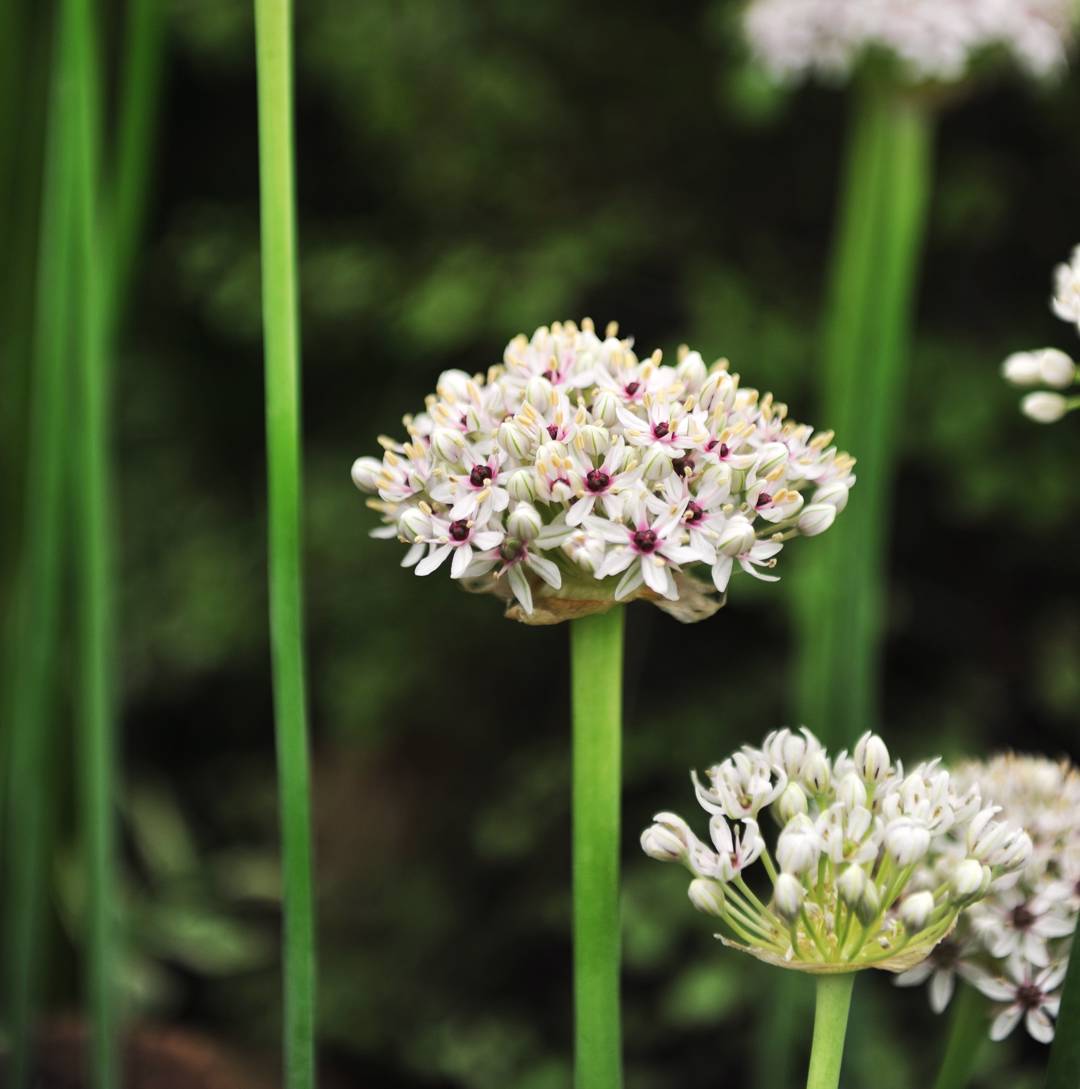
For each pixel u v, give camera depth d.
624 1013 1.49
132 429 1.88
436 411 0.62
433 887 1.70
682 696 1.58
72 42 0.79
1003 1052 1.00
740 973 1.34
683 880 1.40
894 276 0.97
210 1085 0.98
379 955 1.67
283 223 0.64
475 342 1.69
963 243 1.58
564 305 1.59
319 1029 1.61
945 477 1.59
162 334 1.91
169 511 1.86
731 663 1.61
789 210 1.69
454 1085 1.60
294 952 0.65
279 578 0.65
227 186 1.95
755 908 0.61
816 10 0.94
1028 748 1.59
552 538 0.61
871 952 0.60
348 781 1.85
